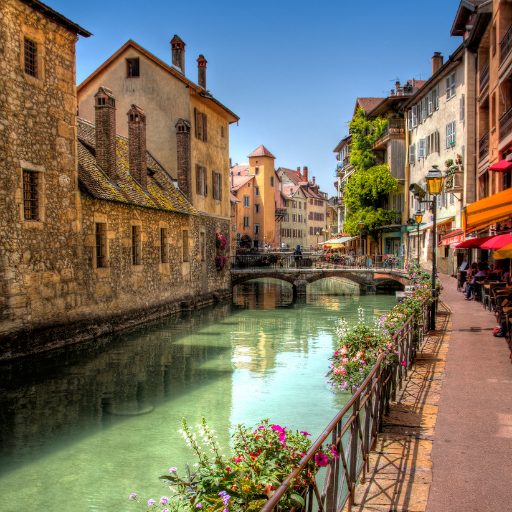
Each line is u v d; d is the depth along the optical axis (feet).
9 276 41.50
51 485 22.33
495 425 19.77
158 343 54.44
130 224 63.67
